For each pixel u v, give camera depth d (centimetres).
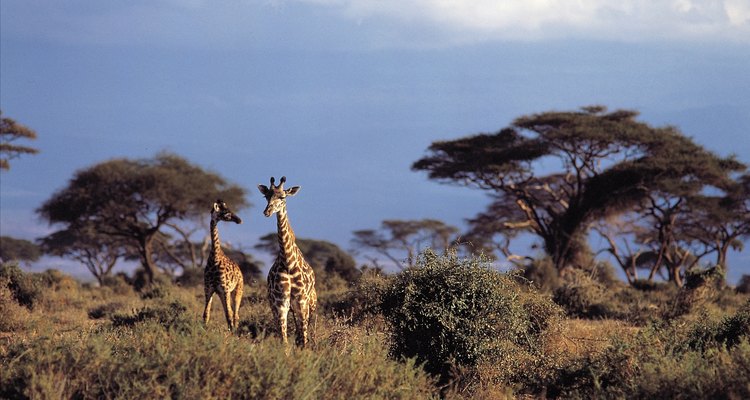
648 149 4572
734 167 4766
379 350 948
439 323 1120
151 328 945
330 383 830
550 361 1114
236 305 1628
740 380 821
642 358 1016
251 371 791
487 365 1091
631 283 3656
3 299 1775
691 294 2145
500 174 4728
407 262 1186
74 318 1911
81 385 775
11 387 776
